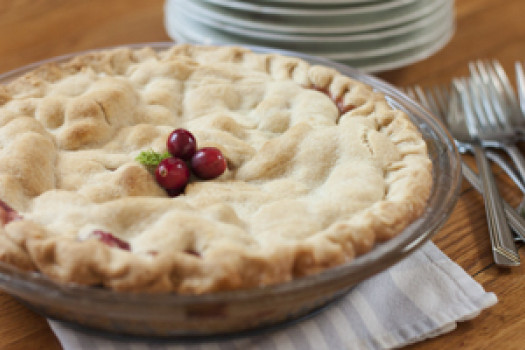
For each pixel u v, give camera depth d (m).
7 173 0.54
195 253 0.50
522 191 0.63
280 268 0.49
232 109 0.62
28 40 0.79
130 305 0.47
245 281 0.49
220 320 0.48
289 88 0.63
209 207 0.53
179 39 0.77
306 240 0.51
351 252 0.51
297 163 0.57
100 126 0.58
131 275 0.48
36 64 0.65
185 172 0.55
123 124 0.60
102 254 0.49
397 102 0.62
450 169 0.56
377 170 0.56
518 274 0.56
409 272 0.55
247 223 0.53
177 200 0.53
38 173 0.55
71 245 0.49
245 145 0.58
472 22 0.85
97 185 0.54
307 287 0.48
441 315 0.53
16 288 0.48
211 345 0.52
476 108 0.70
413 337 0.52
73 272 0.48
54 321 0.52
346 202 0.54
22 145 0.55
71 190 0.55
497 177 0.65
